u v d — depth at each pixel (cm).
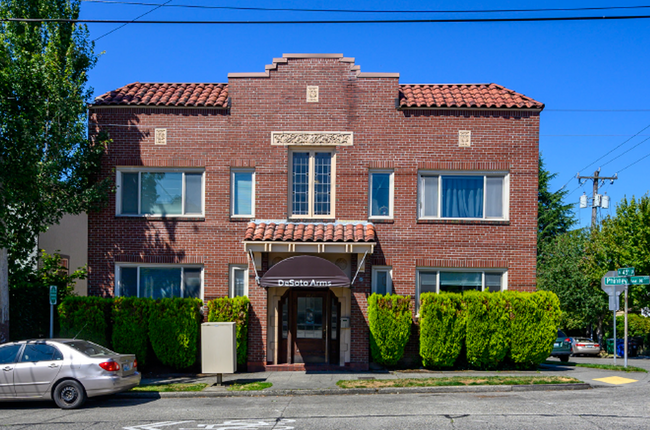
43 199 1490
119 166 1591
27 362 1098
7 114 1366
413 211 1577
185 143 1598
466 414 952
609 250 2978
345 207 1578
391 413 970
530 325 1493
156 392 1212
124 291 1591
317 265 1398
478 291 1537
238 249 1578
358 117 1596
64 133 1502
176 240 1583
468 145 1588
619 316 3353
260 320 1526
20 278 1509
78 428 888
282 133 1591
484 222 1579
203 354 1279
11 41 1504
